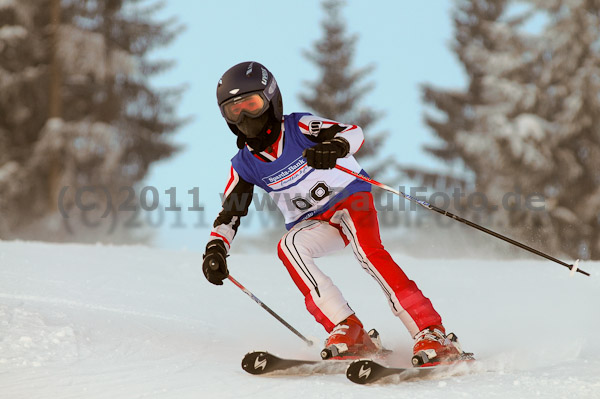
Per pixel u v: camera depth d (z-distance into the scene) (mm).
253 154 9305
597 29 65562
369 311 13234
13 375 7488
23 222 64125
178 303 13047
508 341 10609
